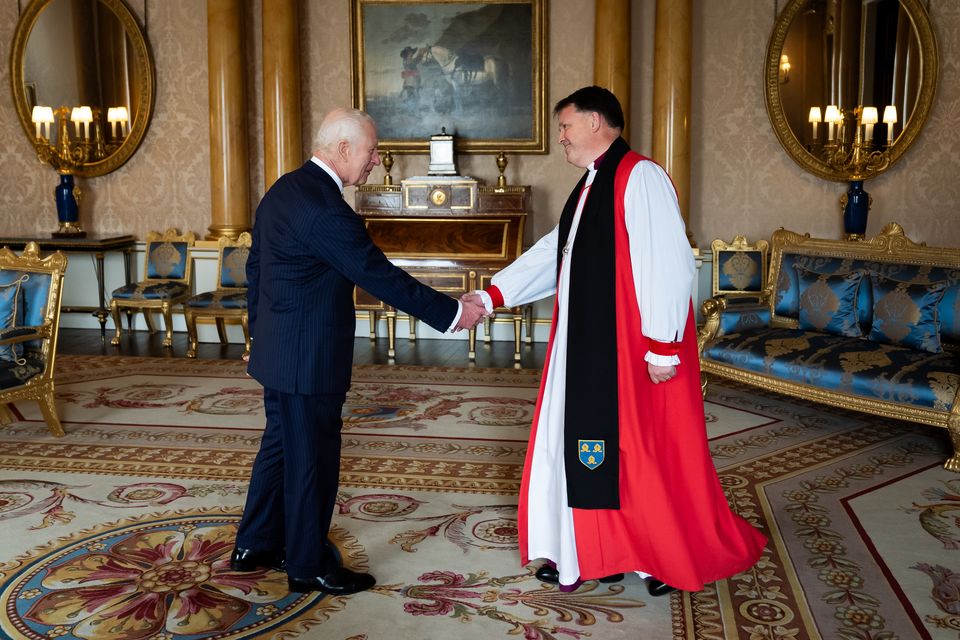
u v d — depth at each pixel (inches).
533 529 106.3
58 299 169.5
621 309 98.0
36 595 103.2
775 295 207.0
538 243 115.2
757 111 273.7
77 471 149.1
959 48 260.2
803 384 173.5
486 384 217.5
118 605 100.7
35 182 298.5
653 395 99.9
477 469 151.4
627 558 99.5
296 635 94.0
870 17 261.6
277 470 106.8
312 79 284.8
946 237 267.7
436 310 103.0
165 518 127.6
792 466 153.7
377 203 264.8
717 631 95.2
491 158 281.6
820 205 274.5
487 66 275.9
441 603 101.7
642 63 273.3
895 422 184.5
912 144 266.1
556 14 274.2
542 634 94.6
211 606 100.7
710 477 103.3
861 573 109.7
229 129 277.1
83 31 285.4
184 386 214.5
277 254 96.7
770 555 115.3
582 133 101.0
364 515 129.4
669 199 96.0
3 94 293.9
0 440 167.3
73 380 220.1
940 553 116.0
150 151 293.3
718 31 272.2
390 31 277.1
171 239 281.9
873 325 181.3
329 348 98.3
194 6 285.0
